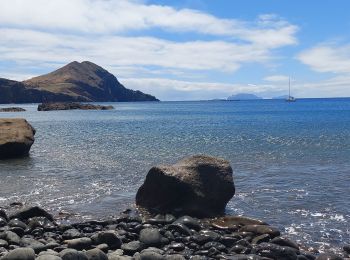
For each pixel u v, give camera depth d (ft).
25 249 39.73
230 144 155.22
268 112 508.53
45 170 99.30
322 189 78.02
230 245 47.73
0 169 100.68
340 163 109.60
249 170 98.84
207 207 62.39
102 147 147.43
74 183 83.71
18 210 57.36
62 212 62.03
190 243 47.67
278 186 80.94
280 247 44.86
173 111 576.20
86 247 45.01
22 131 125.29
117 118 384.47
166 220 56.54
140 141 167.94
